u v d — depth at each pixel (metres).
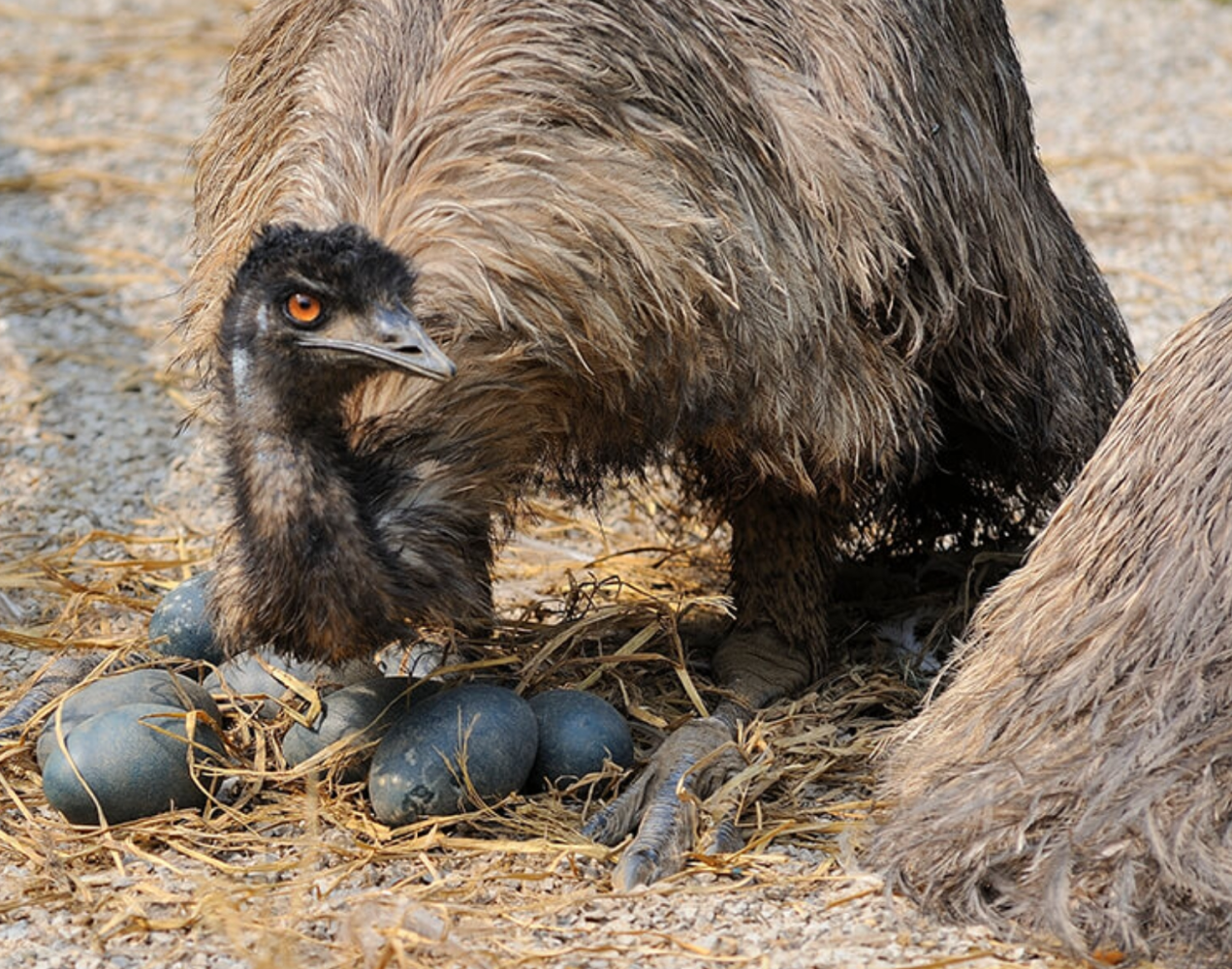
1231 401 17.44
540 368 18.22
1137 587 17.25
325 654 17.39
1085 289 23.45
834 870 17.58
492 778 18.23
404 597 17.25
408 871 17.58
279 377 16.94
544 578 25.23
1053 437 22.62
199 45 48.72
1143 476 17.88
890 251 20.11
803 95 19.91
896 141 20.19
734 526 22.27
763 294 19.28
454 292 17.56
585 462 19.95
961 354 21.66
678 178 18.77
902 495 23.75
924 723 18.39
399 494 17.47
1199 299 33.91
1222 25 49.94
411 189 18.02
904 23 20.45
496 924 16.48
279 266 16.75
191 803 18.56
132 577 24.70
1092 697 16.77
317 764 18.75
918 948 15.86
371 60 19.00
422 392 17.52
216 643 20.42
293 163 19.12
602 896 16.97
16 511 26.78
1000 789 16.45
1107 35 49.44
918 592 24.52
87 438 28.97
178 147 42.19
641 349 18.64
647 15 19.06
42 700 20.41
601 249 18.11
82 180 39.91
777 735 20.55
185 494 27.39
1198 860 15.27
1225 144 42.22
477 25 18.70
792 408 19.73
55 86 45.72
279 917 16.48
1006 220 21.72
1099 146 42.12
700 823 18.33
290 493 16.98
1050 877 15.72
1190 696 16.22
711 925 16.44
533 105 18.30
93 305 33.88
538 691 20.81
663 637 22.59
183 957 15.91
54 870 17.36
